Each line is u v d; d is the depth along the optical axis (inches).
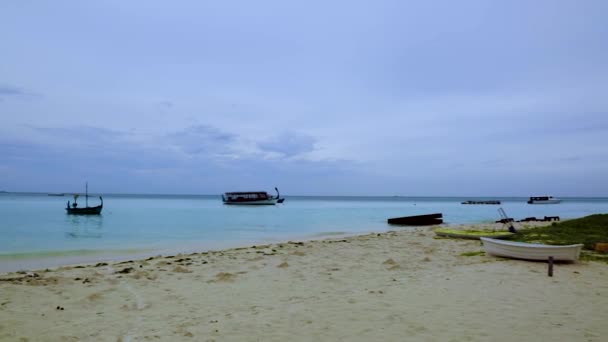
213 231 1143.0
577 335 240.2
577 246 478.6
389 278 419.2
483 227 1121.4
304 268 488.1
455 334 242.4
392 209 3083.2
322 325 263.1
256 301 330.0
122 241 881.5
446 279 405.4
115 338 241.0
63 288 372.2
